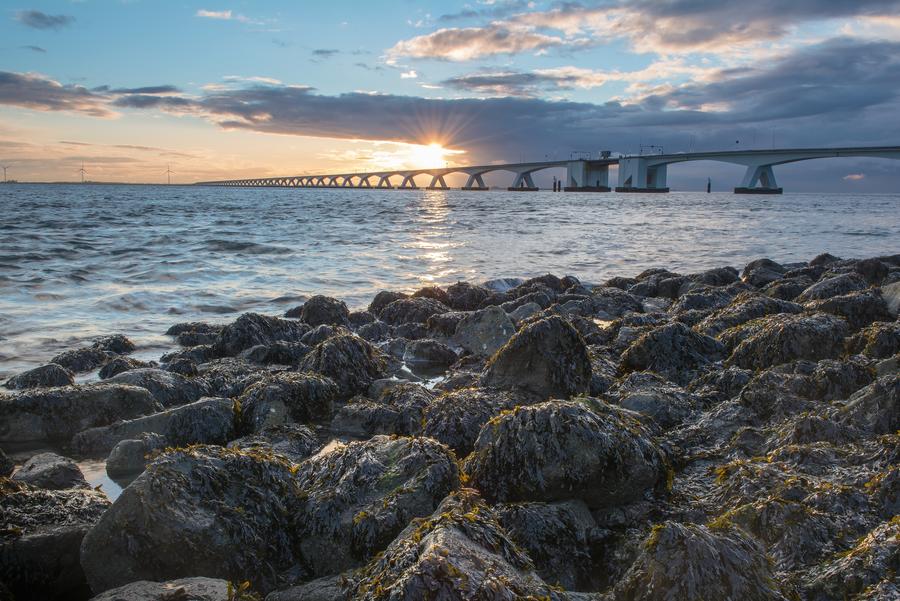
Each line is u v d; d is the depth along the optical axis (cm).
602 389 899
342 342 1007
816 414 693
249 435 773
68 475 633
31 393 813
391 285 2147
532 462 536
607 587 461
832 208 8669
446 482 508
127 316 1611
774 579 374
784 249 3409
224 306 1762
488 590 317
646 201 11050
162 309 1703
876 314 1201
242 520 475
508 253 3038
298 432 760
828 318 995
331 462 552
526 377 814
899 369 775
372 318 1498
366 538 470
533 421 554
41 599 459
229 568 456
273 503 498
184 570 450
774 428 688
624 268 2695
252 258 2658
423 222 4822
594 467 528
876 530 425
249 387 870
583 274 2520
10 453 759
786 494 505
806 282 1700
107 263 2380
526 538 484
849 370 787
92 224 4022
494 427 573
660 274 2138
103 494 580
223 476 497
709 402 831
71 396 816
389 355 1172
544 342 820
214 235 3481
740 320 1234
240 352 1190
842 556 419
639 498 552
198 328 1412
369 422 802
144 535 449
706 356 1016
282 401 827
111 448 756
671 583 350
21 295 1800
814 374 797
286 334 1279
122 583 449
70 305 1705
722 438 707
